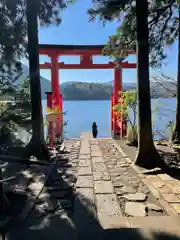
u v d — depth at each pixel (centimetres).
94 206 303
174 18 661
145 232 235
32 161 519
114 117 916
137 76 500
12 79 415
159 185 374
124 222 261
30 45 557
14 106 415
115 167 481
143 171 449
